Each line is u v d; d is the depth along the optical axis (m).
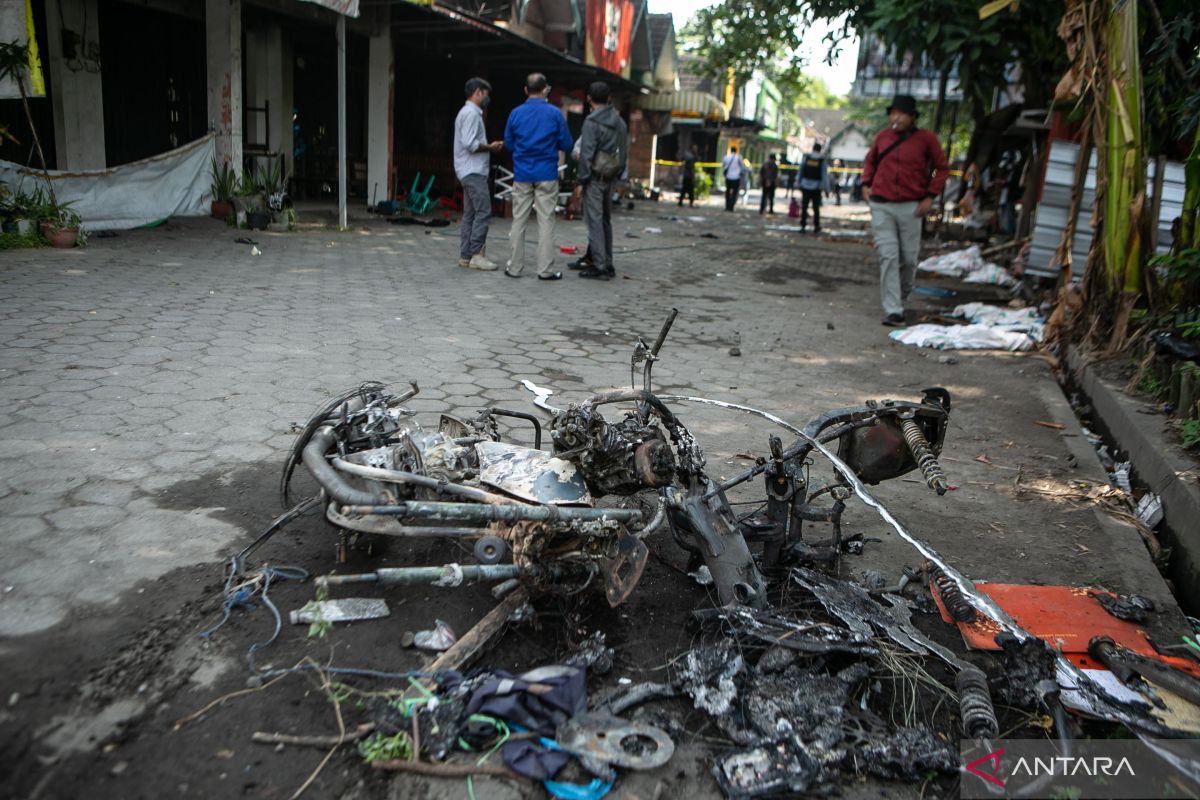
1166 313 7.13
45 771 2.22
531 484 3.01
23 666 2.60
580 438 3.08
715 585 3.32
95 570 3.15
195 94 15.17
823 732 2.60
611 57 26.44
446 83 21.30
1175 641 3.36
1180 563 4.28
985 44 11.78
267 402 5.05
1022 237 15.30
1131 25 7.27
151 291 7.74
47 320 6.38
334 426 3.46
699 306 9.73
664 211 25.78
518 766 2.38
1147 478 5.07
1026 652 2.87
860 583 3.64
